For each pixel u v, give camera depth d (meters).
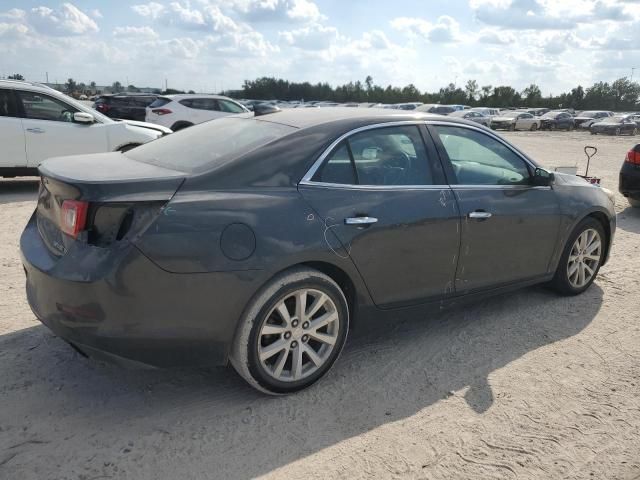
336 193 3.30
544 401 3.31
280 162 3.19
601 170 14.81
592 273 5.05
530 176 4.39
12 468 2.59
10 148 8.48
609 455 2.85
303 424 3.02
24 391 3.22
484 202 3.97
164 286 2.75
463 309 4.66
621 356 3.91
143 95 20.86
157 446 2.79
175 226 2.76
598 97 110.75
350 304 3.50
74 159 3.49
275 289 3.02
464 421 3.09
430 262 3.72
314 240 3.12
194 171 3.04
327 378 3.50
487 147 4.21
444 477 2.64
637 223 8.19
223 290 2.87
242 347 3.02
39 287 2.91
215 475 2.61
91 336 2.73
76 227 2.75
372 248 3.38
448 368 3.67
